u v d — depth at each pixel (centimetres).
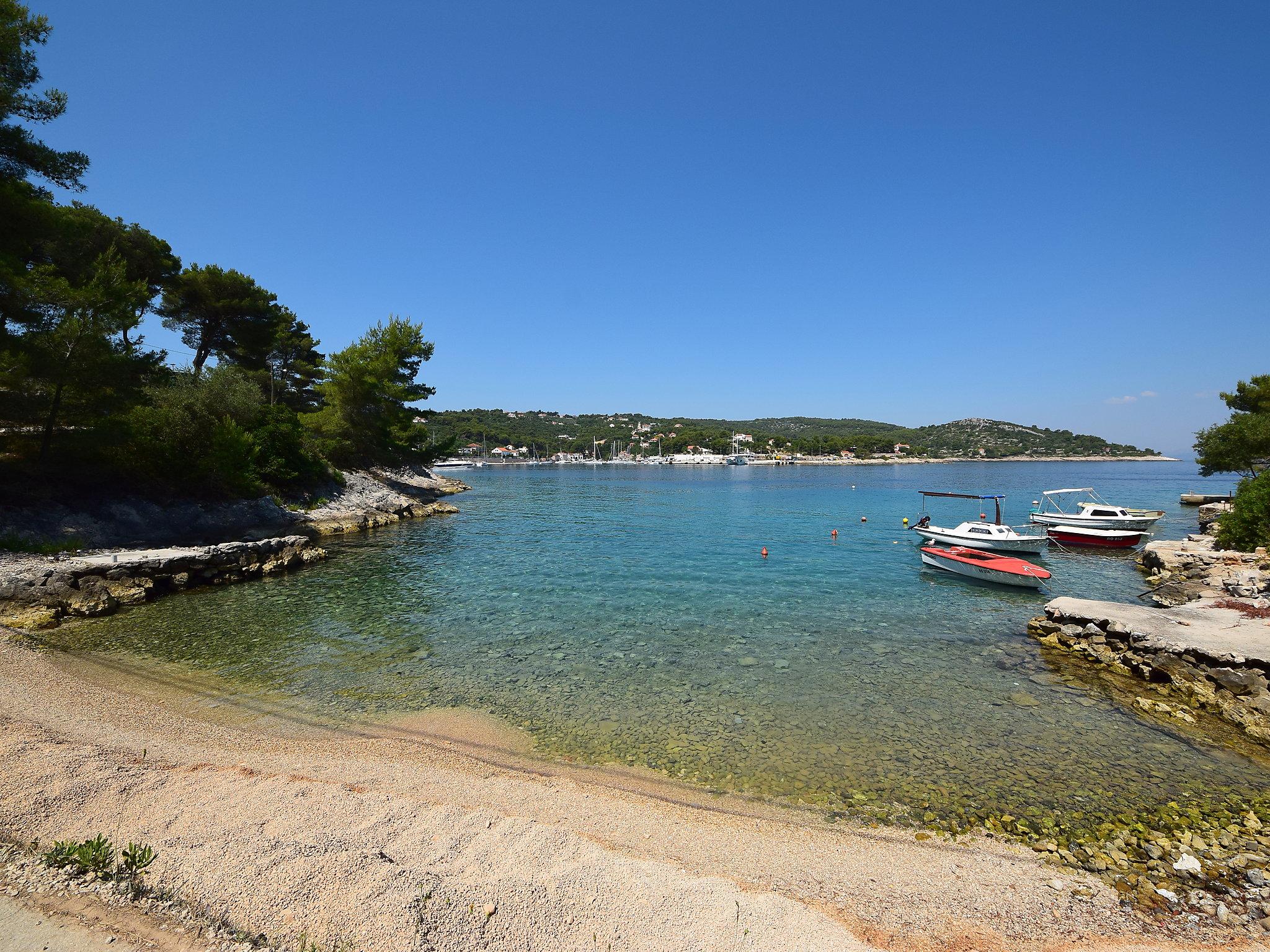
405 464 6084
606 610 2055
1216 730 1158
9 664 1362
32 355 2181
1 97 2127
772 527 4534
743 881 711
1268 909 677
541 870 640
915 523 4794
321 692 1311
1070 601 1806
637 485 10762
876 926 642
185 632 1720
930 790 943
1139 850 794
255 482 3581
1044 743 1105
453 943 512
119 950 471
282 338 5569
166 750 984
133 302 2688
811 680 1418
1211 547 3030
